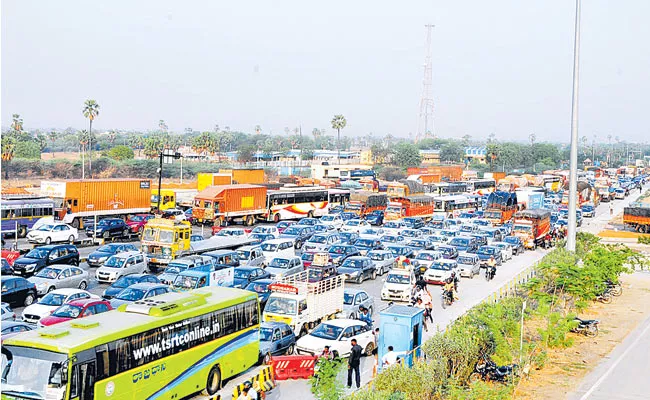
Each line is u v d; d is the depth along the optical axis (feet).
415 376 69.26
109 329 61.05
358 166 552.82
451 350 78.33
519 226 220.84
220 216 241.35
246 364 80.02
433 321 114.83
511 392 81.25
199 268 126.11
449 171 482.69
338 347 86.74
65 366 55.77
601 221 322.75
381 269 161.68
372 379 77.87
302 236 201.98
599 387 85.71
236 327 77.97
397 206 272.92
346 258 158.40
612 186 476.95
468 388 79.00
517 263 190.19
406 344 81.92
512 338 94.32
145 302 69.10
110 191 226.99
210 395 73.77
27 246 177.58
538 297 113.80
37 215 199.72
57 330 59.36
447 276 149.79
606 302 143.33
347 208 281.74
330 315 104.27
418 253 169.48
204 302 73.56
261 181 340.80
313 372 82.64
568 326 103.91
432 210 294.87
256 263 153.07
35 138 620.49
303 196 278.67
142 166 490.08
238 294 79.92
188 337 69.77
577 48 149.28
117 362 60.49
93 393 57.93
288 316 95.96
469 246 192.03
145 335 63.87
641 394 83.25
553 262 128.36
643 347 106.32
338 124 616.39
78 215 216.74
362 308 109.19
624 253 153.07
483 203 346.74
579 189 352.49
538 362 93.04
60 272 120.88
